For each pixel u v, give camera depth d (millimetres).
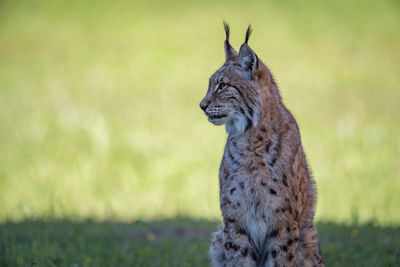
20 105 26203
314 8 41812
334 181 18156
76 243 11969
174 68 32281
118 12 40250
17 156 20656
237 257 8914
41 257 10672
